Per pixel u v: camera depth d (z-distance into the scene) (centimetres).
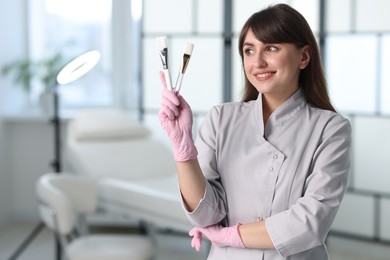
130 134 383
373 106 360
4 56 421
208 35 385
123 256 248
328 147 132
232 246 135
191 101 394
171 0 392
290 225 125
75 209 277
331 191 127
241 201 135
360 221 371
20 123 432
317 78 140
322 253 138
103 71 462
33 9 451
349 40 363
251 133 138
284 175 132
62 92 456
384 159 357
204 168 140
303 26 131
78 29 457
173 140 130
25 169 437
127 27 457
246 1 369
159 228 403
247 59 133
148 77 404
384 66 353
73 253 251
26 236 402
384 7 347
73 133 382
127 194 286
